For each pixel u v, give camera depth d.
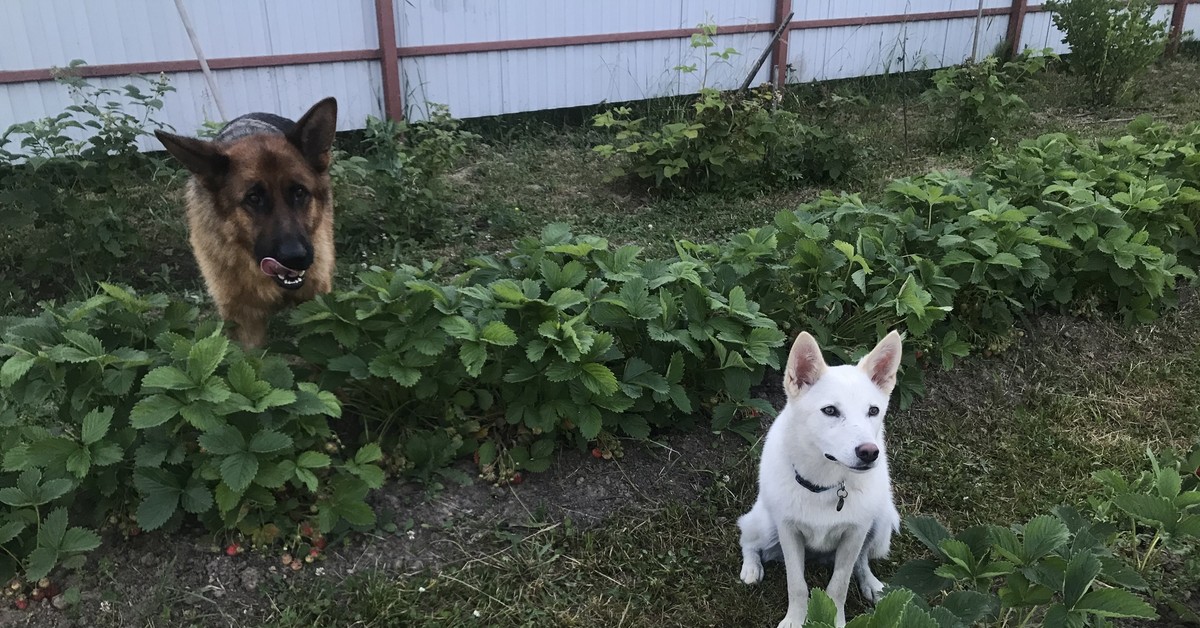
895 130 10.01
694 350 3.87
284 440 2.98
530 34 9.54
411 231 6.62
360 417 3.87
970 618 2.36
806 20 11.11
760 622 3.10
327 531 3.16
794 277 4.67
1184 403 4.58
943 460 4.09
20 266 5.87
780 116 8.38
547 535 3.45
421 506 3.52
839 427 2.77
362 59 8.74
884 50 12.02
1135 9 10.58
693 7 10.41
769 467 3.07
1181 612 2.98
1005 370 4.79
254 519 3.18
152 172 6.47
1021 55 10.80
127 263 5.98
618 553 3.39
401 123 7.52
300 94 8.56
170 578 3.06
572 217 7.19
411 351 3.56
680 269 4.16
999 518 3.68
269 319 4.54
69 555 3.04
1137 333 5.18
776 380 4.50
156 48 7.73
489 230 6.87
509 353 3.80
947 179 5.67
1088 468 4.03
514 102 9.74
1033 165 5.94
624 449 3.95
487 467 3.69
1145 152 6.57
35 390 3.12
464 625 2.99
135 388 3.29
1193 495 2.91
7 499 2.90
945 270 4.84
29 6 7.07
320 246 4.50
